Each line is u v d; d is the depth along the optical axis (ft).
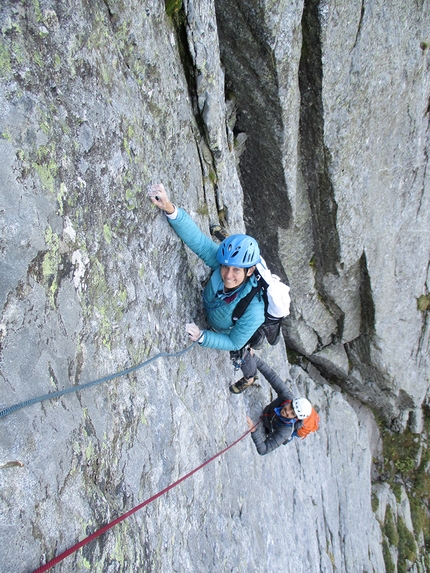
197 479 14.79
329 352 43.83
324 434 40.50
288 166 26.55
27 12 7.48
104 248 9.87
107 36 10.54
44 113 7.84
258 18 19.71
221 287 14.14
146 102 13.07
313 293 37.27
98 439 8.90
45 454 7.05
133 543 9.62
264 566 19.21
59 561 6.75
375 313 39.42
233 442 19.24
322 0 20.88
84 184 9.09
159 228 13.08
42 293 7.45
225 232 19.27
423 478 53.83
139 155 11.87
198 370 16.39
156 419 12.07
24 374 6.82
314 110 25.32
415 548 50.03
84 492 8.05
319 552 30.63
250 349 18.24
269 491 23.02
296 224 31.32
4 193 6.74
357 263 35.45
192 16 15.58
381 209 33.50
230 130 23.18
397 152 31.27
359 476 43.83
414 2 25.03
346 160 28.25
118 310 10.42
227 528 16.69
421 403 51.98
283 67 21.72
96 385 9.16
